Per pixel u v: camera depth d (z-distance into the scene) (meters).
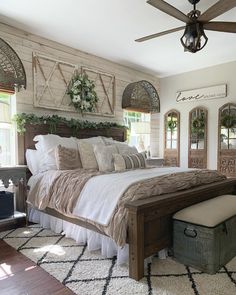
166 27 3.54
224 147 4.99
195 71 5.45
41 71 3.87
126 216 2.03
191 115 5.47
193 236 2.12
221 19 3.29
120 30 3.65
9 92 3.49
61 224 2.94
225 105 4.98
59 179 2.86
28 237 2.84
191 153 5.47
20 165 3.41
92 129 4.43
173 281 1.93
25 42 3.68
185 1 2.90
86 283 1.92
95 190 2.42
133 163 3.47
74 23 3.44
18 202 3.44
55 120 3.84
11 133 3.59
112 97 5.00
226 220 2.20
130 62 5.04
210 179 3.01
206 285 1.88
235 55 4.64
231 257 2.31
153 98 5.82
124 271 2.09
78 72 4.39
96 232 2.37
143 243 2.01
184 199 2.39
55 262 2.24
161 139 6.02
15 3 2.94
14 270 2.11
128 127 5.31
